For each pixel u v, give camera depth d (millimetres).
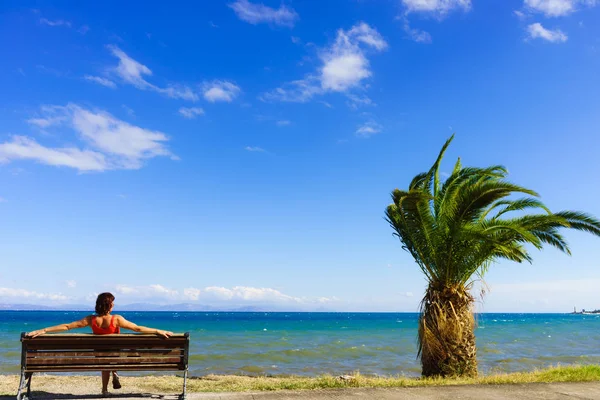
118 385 7691
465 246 12000
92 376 15078
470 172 12703
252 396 7574
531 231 12297
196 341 39312
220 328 70438
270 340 41594
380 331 61562
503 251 12148
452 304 12180
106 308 6832
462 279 12586
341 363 24375
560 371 11133
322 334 53344
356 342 39562
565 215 11758
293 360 25500
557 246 12398
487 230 11609
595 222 11406
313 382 10977
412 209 11953
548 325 94250
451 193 12602
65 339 6293
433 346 11977
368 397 7625
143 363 6590
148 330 6648
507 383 9344
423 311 12492
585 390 8422
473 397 7684
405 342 39750
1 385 11453
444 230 12336
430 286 12602
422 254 12594
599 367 11453
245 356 26562
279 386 10422
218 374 19266
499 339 44781
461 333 11977
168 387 11906
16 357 24109
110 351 6473
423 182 13312
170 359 6746
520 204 12500
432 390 8367
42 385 11594
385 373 20484
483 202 11125
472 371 11977
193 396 7465
